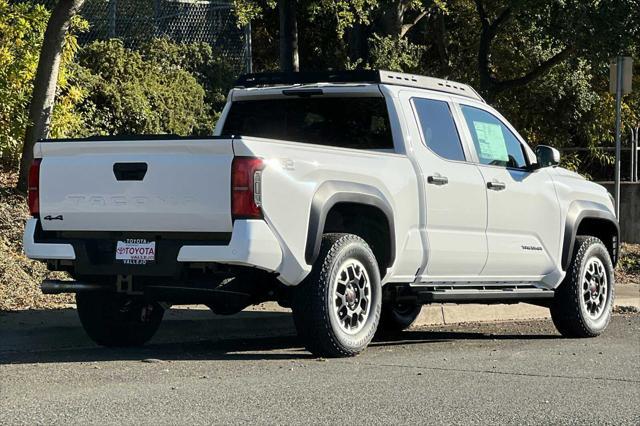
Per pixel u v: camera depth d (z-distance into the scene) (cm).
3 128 1670
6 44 1720
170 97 2112
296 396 794
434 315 1456
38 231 1008
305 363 967
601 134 2806
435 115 1156
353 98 1147
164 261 942
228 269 953
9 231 1514
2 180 1709
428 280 1127
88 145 973
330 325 980
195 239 945
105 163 968
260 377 879
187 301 988
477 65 2833
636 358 1059
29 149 1655
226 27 2500
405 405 771
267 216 927
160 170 943
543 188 1261
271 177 929
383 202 1038
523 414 751
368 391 823
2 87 1656
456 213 1138
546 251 1259
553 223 1270
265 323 1268
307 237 961
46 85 1645
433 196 1109
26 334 1077
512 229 1213
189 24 2491
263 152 927
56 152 993
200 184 928
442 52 2773
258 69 3080
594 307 1315
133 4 2453
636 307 1642
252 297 998
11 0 2148
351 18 2019
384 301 1129
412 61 2539
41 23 1756
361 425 701
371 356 1033
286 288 1001
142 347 1106
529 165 1262
